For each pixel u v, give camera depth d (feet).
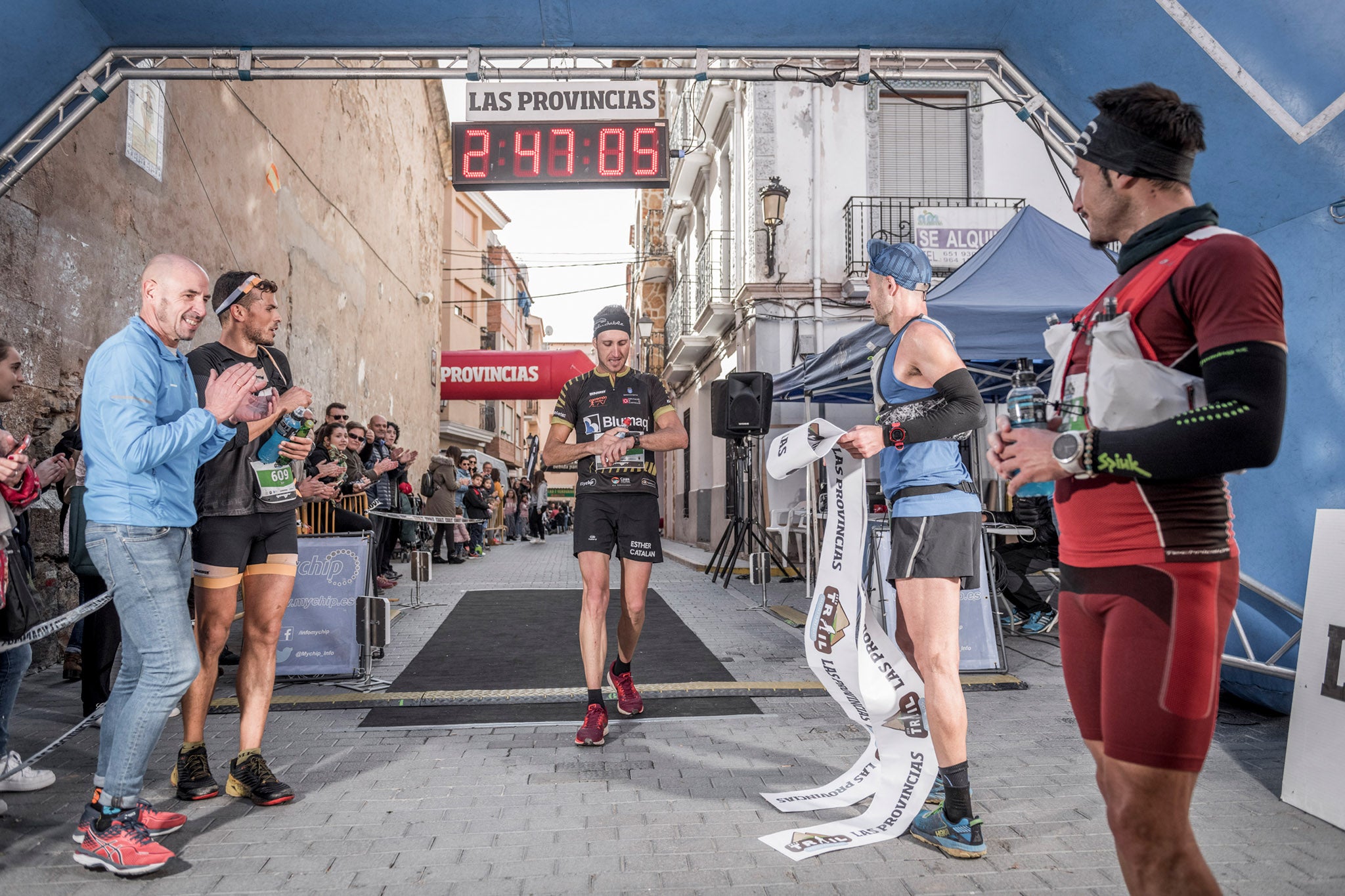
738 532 34.22
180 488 8.91
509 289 130.82
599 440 13.26
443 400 81.71
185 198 25.75
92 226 20.66
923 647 8.96
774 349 42.06
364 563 17.12
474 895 7.88
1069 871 8.31
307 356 38.04
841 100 42.60
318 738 13.05
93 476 8.61
